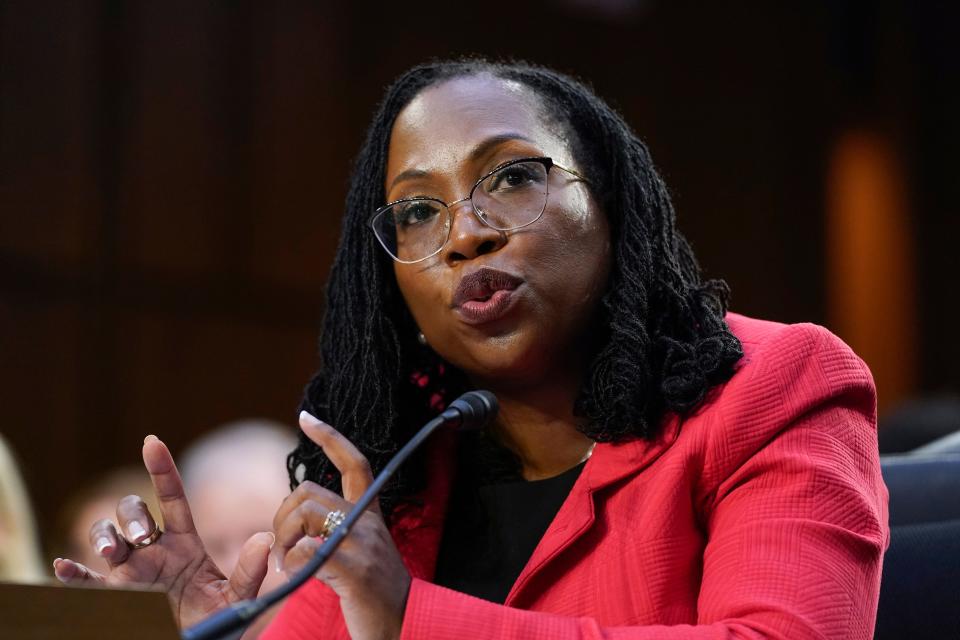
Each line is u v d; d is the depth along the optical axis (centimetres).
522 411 389
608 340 377
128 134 1344
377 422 396
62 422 1294
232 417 1390
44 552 996
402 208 383
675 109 1658
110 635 270
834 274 1719
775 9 1739
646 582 336
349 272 407
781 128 1727
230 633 276
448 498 397
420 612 304
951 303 1725
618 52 1630
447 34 1535
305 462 409
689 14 1686
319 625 392
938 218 1734
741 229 1681
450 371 411
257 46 1428
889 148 1730
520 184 371
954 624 386
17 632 270
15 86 1278
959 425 839
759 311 1680
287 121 1439
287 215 1436
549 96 397
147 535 375
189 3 1388
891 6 1733
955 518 412
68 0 1312
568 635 302
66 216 1305
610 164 392
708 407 352
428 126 383
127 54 1346
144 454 378
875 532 329
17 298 1276
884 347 1716
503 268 362
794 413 343
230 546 827
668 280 382
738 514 333
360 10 1491
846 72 1748
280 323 1426
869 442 354
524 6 1577
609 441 360
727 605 311
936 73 1742
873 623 322
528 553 377
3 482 734
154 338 1351
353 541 307
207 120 1391
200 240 1383
